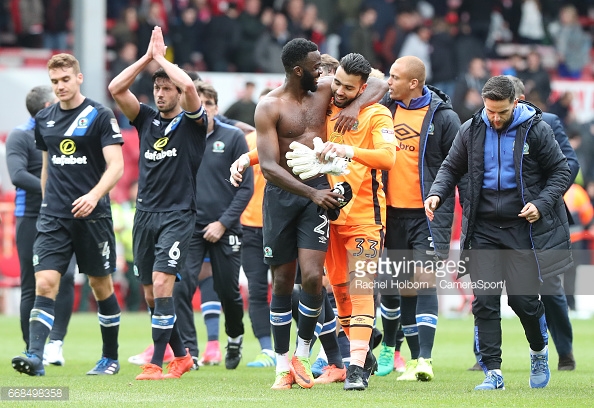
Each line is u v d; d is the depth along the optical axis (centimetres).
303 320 2580
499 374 2642
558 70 8481
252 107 6769
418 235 3039
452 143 2983
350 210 2577
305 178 2434
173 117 2973
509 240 2592
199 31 7625
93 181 3033
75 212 2906
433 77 7656
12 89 6819
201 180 3472
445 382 2889
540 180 2606
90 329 5244
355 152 2464
